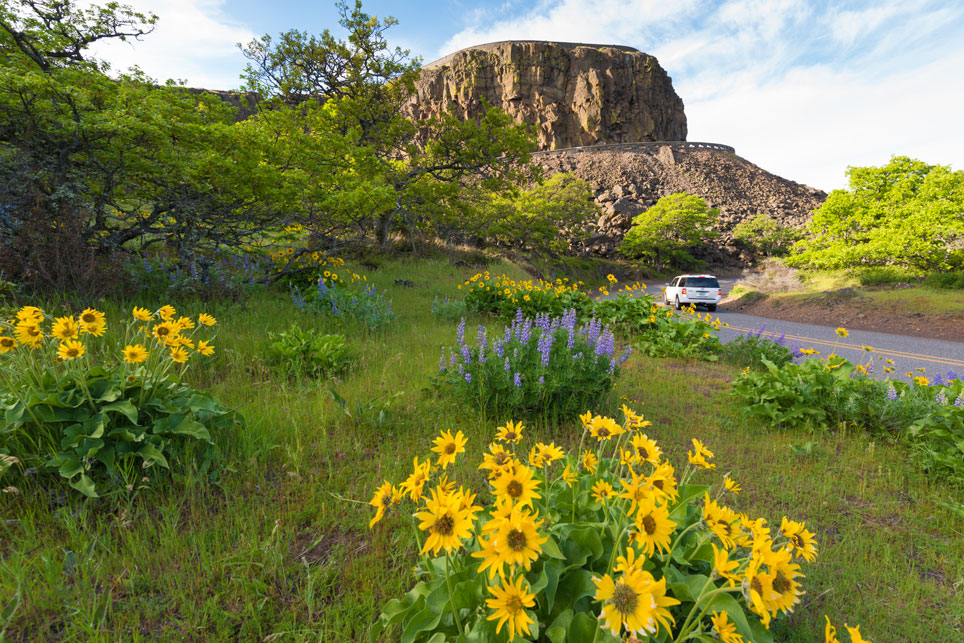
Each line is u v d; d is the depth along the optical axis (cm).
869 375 584
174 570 222
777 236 7319
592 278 5494
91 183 711
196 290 741
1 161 591
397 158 2425
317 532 267
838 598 240
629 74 12825
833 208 2769
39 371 306
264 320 717
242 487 302
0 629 185
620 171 10119
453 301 1090
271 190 831
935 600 244
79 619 190
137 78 928
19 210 603
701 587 177
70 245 618
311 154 1072
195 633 193
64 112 634
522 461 362
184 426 302
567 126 12531
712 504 168
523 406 450
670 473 163
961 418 404
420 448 375
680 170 10306
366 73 2075
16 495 258
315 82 2097
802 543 177
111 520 258
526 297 1059
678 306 2164
